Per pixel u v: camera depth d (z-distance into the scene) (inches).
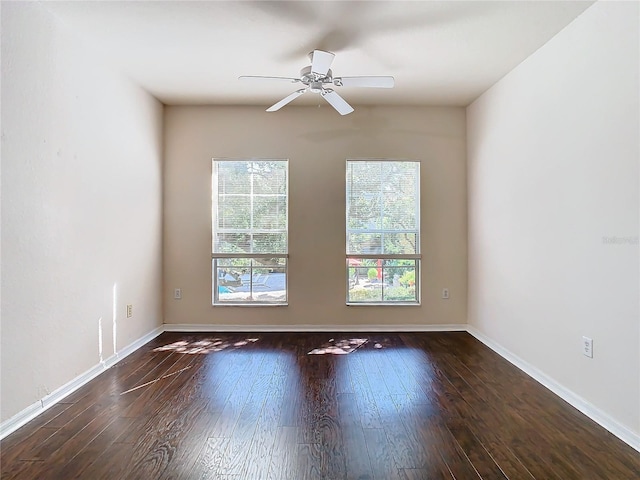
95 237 129.0
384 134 185.6
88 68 124.4
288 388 119.2
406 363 142.1
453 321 187.8
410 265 188.9
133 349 155.4
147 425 96.0
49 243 106.9
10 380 93.4
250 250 186.9
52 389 108.3
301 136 185.2
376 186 187.5
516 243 141.1
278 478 75.8
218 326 186.1
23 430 93.4
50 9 104.3
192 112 184.2
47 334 106.1
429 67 141.2
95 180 128.7
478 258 174.2
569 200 111.3
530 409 105.5
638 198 87.4
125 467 78.9
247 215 186.7
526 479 75.6
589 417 101.0
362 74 147.5
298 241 185.6
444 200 186.7
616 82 93.5
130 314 153.1
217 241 187.2
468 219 185.8
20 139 96.3
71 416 100.4
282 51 128.6
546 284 122.6
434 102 180.5
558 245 116.3
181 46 125.2
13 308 94.3
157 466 79.4
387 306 186.5
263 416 101.0
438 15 107.3
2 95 90.7
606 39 96.8
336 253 185.6
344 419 99.6
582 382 105.8
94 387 119.3
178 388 118.9
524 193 135.6
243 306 185.8
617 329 93.4
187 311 185.6
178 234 184.9
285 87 160.9
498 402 109.7
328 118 185.6
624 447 86.9
